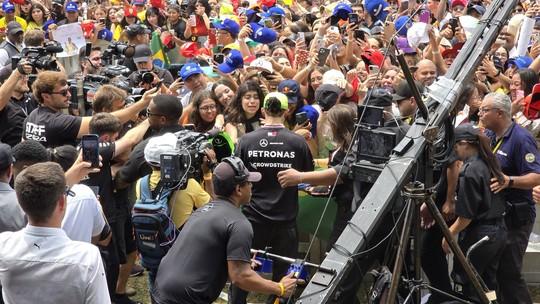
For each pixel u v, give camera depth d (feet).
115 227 21.07
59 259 12.15
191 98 26.53
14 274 12.21
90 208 16.90
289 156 20.24
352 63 32.32
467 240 19.52
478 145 19.16
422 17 34.81
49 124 20.97
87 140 15.93
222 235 15.64
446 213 19.52
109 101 23.09
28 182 12.10
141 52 31.32
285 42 36.14
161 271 15.92
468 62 16.90
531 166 19.84
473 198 18.90
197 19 44.24
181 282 15.51
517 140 20.08
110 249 20.58
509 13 17.83
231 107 23.71
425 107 15.52
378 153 15.90
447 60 30.42
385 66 28.63
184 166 18.11
